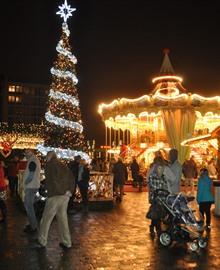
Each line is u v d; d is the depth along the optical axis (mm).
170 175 9008
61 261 7281
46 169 8391
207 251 8219
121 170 18062
